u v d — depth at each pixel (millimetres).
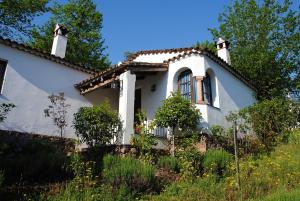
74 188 7918
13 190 7484
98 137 11664
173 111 12492
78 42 24594
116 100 17188
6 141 10688
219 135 13352
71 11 25094
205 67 14258
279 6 24312
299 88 22734
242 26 24531
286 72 23250
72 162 9070
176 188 8953
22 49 13727
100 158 10656
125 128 12148
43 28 24219
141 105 15984
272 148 13539
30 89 13656
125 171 8625
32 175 8484
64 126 14312
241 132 14898
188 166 10062
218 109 14453
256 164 11008
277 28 23844
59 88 14820
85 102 15711
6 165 8398
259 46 23344
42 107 13867
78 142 12234
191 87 14398
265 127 14633
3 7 21766
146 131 12297
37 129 13398
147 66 14320
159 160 10922
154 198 8273
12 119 12688
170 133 13117
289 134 14305
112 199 7766
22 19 23031
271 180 9125
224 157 10742
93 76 15539
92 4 25891
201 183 9195
